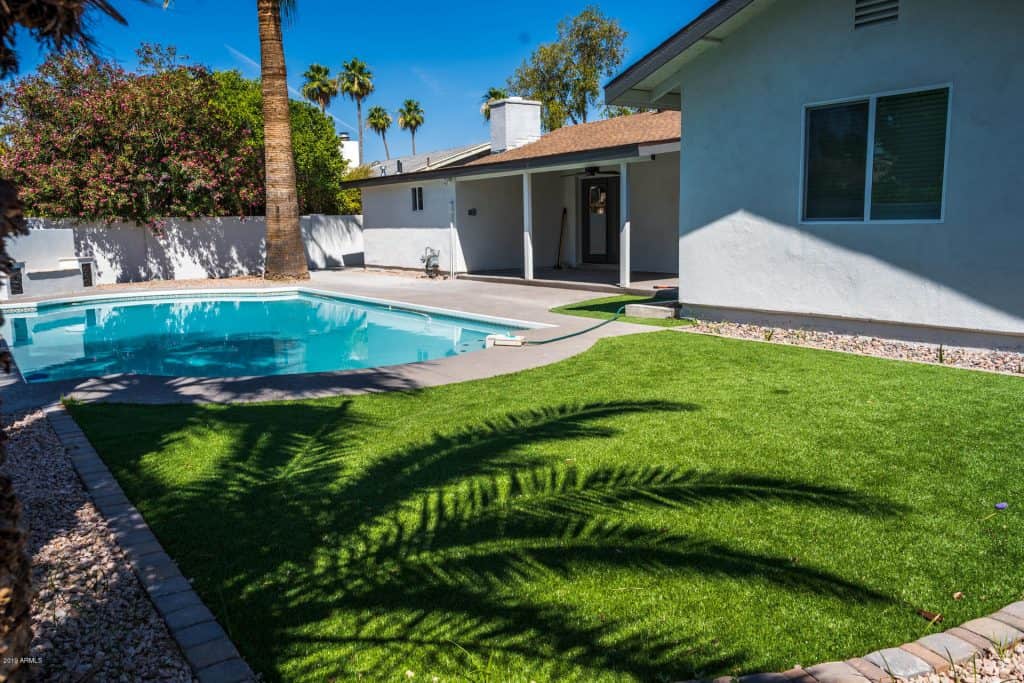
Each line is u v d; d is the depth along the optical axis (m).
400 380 7.68
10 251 17.33
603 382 7.21
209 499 4.39
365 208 24.48
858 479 4.43
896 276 8.37
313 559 3.57
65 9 1.61
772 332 9.53
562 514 3.99
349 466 4.91
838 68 8.59
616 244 19.94
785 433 5.35
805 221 9.19
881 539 3.64
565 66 36.75
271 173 20.36
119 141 20.55
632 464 4.77
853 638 2.83
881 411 5.84
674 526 3.82
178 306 17.42
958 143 7.69
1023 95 7.18
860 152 8.56
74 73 19.36
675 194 17.72
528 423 5.79
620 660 2.71
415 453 5.12
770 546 3.58
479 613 3.04
